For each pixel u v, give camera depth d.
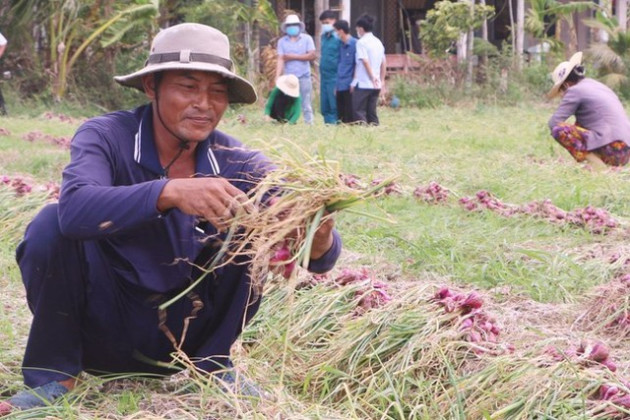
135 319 3.83
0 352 4.53
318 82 24.50
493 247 7.05
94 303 3.81
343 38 18.28
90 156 3.67
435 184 9.04
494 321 4.60
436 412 3.91
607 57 25.47
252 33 24.50
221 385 3.94
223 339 3.93
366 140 14.75
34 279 3.78
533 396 3.81
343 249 6.94
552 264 6.39
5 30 20.41
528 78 25.44
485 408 3.87
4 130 14.61
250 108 22.00
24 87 20.94
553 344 4.48
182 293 3.56
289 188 3.47
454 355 4.20
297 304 4.90
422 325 4.38
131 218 3.40
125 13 19.75
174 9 21.78
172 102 3.71
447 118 20.92
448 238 7.16
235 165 3.87
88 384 3.98
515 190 9.69
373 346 4.33
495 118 21.05
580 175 10.30
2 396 4.10
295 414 3.74
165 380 4.15
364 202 3.52
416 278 6.39
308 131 16.27
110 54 21.50
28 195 7.95
